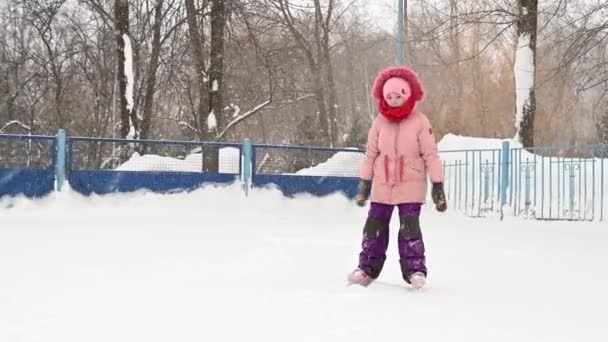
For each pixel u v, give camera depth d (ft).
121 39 55.31
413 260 15.26
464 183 47.21
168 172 42.47
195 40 59.26
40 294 13.48
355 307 12.22
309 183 46.55
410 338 9.96
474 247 24.81
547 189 42.04
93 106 96.78
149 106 65.98
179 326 10.63
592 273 17.92
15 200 38.24
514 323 11.25
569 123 115.75
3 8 83.46
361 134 103.65
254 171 45.06
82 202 39.86
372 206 16.12
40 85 88.58
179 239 25.53
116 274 16.28
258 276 16.08
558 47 55.01
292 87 79.10
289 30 83.76
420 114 16.12
